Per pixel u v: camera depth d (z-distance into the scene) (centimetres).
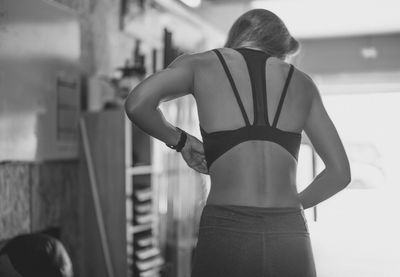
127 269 324
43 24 304
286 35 142
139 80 368
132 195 338
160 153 372
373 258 548
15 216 279
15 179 279
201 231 125
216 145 126
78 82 347
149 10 456
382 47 758
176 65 132
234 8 580
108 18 393
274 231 121
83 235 336
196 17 538
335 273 499
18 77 280
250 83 129
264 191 124
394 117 762
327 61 778
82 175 336
